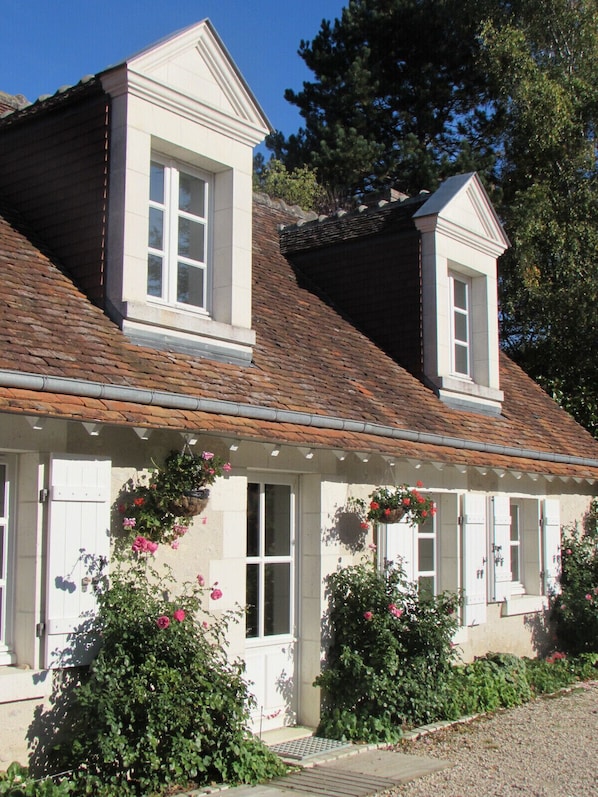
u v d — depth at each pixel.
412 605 8.43
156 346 7.11
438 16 26.52
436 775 6.68
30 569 5.69
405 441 8.49
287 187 24.86
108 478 6.07
